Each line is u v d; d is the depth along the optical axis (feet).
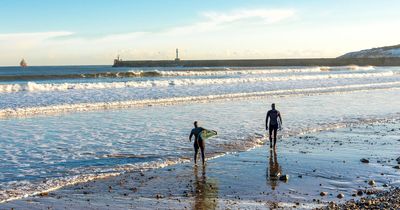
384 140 56.90
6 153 47.91
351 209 29.63
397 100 107.86
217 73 240.12
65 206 30.94
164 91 125.59
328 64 540.11
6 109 82.02
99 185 36.22
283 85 151.64
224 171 41.14
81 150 49.57
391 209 29.50
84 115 78.95
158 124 68.69
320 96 116.37
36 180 37.50
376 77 210.38
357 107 92.79
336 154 48.52
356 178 38.73
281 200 32.50
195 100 104.63
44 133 60.54
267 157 47.03
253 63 581.12
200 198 32.96
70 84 132.46
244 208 30.63
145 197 33.12
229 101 102.99
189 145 52.85
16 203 31.50
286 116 77.92
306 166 43.11
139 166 42.60
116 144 53.01
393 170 41.52
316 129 64.95
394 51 640.99
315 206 30.96
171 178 38.55
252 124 68.69
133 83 143.74
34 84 126.93
